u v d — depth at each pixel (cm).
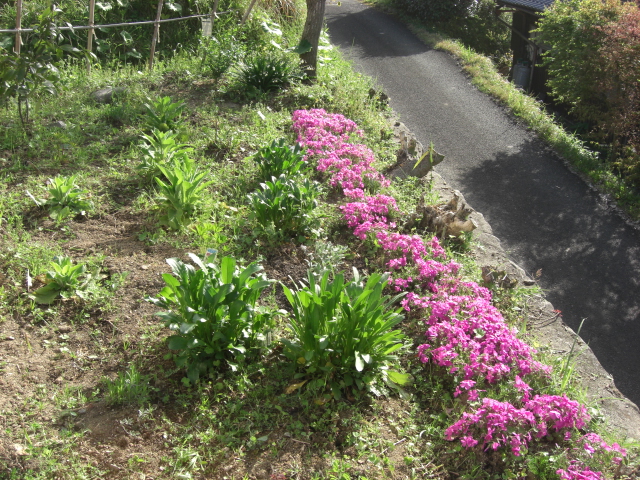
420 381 371
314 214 513
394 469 308
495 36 2095
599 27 970
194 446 306
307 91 855
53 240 463
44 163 571
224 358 349
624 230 786
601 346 597
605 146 1046
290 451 310
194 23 1095
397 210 555
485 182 882
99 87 782
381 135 795
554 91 1105
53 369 345
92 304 396
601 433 340
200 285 340
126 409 323
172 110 655
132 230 489
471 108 1156
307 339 341
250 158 608
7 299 391
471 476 307
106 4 1009
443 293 434
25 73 602
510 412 320
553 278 688
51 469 281
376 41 1633
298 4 1333
